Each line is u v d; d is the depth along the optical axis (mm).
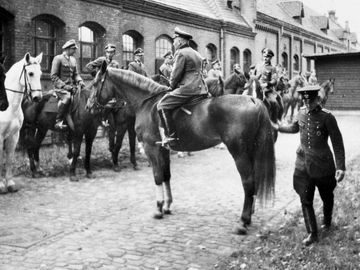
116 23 18156
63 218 7121
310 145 5512
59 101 10070
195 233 6355
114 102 8539
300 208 7484
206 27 24516
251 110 6133
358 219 6469
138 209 7680
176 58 6668
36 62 8906
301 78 23297
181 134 6746
